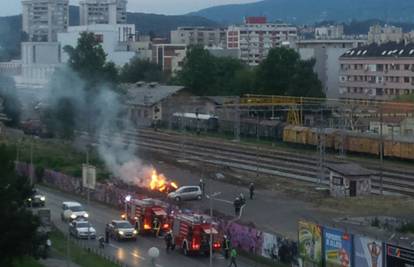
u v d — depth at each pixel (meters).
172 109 175.88
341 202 85.50
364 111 152.38
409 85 194.00
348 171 91.00
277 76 185.38
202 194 89.19
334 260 53.78
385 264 49.56
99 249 65.88
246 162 120.12
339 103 153.38
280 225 74.06
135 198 76.44
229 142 147.75
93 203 89.38
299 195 90.19
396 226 70.50
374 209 81.62
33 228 56.81
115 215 81.56
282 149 138.88
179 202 84.25
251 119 161.50
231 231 65.81
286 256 59.16
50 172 104.25
